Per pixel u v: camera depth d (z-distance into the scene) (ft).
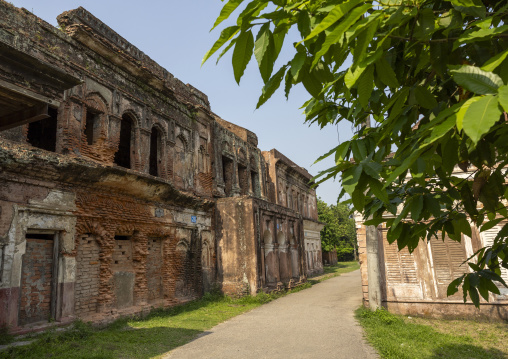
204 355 25.26
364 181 5.97
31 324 29.60
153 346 27.30
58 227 32.30
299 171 103.91
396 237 9.42
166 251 46.50
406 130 8.12
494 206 7.98
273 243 61.93
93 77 38.34
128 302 39.52
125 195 40.16
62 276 32.19
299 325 34.83
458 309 37.06
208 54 5.65
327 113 9.50
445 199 8.27
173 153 50.52
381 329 31.30
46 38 33.94
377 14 5.08
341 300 50.49
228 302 49.90
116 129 40.88
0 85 14.73
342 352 25.44
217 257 55.88
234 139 69.00
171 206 47.75
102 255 36.65
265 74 6.03
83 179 34.53
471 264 9.72
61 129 34.71
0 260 27.45
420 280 38.73
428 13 5.94
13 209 28.78
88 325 32.30
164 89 49.39
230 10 5.25
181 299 47.57
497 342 28.78
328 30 5.39
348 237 202.49
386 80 6.24
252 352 25.96
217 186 59.72
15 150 28.53
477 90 4.18
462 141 6.96
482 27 5.06
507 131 6.32
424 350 25.85
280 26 5.85
